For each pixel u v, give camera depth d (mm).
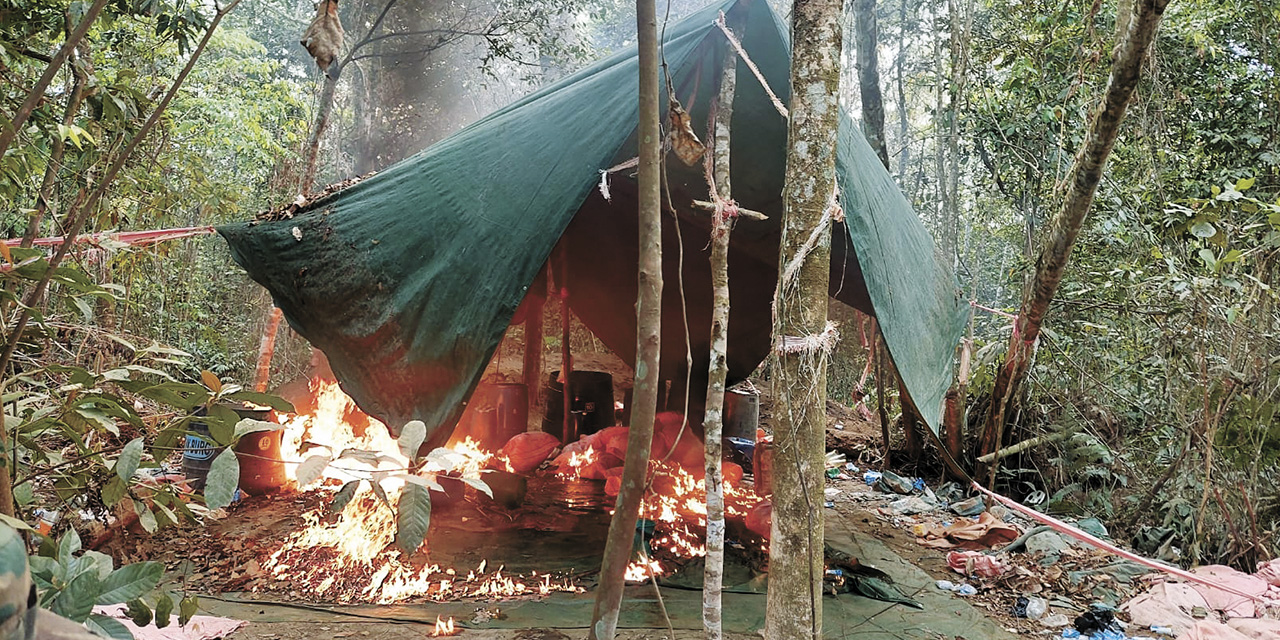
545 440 6418
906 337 4906
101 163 3947
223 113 9266
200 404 2383
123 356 5188
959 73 6969
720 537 2520
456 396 4078
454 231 4441
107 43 6922
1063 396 6797
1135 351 6609
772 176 5359
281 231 4871
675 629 3785
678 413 6957
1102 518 6129
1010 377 6590
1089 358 6816
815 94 2762
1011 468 7082
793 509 2641
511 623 3783
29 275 2373
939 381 5562
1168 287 5711
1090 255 7105
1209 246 5844
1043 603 4387
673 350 7465
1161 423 6012
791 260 2727
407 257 4535
